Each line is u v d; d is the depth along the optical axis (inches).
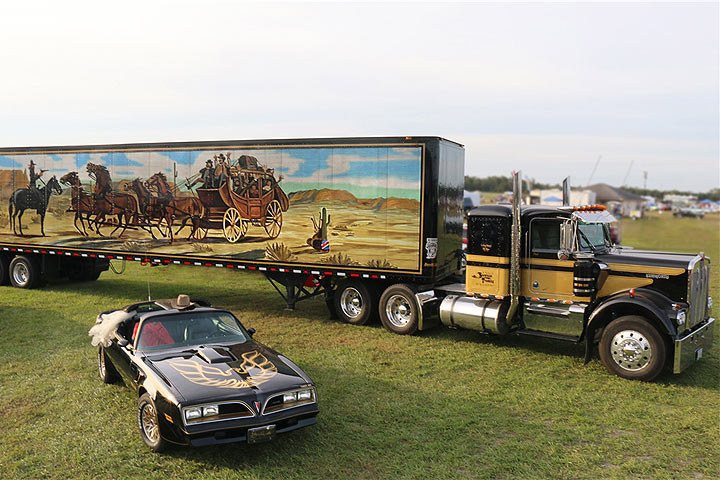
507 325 426.0
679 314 351.6
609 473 242.2
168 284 730.8
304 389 258.2
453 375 369.7
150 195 582.9
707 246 1336.1
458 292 465.4
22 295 637.9
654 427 288.8
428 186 462.3
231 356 283.9
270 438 244.4
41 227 656.4
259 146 523.2
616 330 366.9
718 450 262.7
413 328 467.8
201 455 255.8
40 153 649.0
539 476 239.6
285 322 518.6
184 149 561.3
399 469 243.9
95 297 627.8
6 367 379.9
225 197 544.1
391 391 339.0
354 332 482.0
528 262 421.4
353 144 485.1
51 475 238.2
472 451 261.4
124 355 297.4
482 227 436.8
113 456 254.2
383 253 479.8
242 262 541.3
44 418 297.1
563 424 292.4
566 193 455.5
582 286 388.2
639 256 397.7
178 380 252.8
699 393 337.1
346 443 268.2
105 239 617.0
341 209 493.4
